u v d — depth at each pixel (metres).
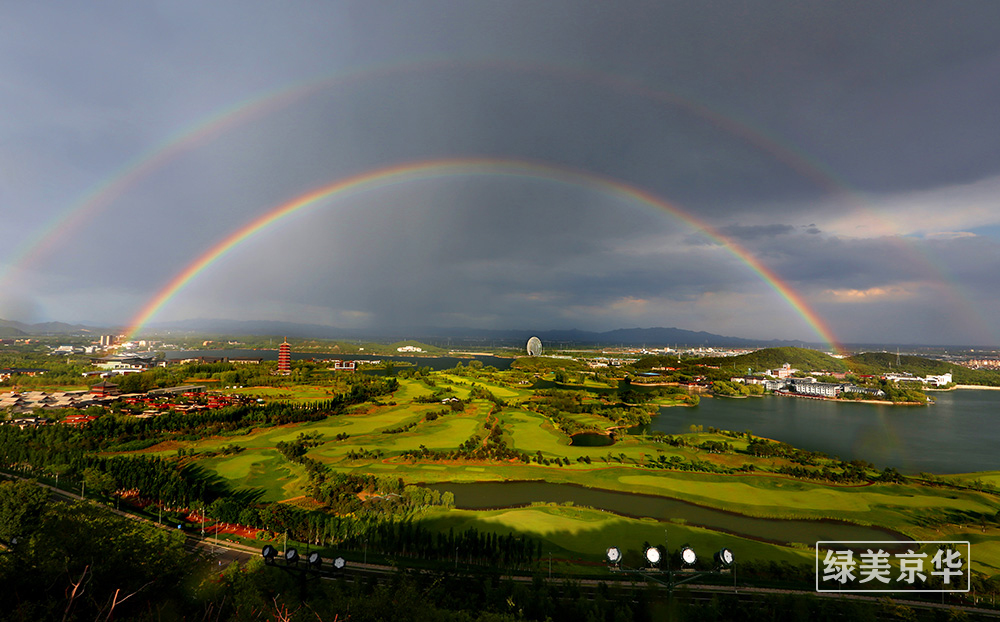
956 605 72.88
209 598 40.75
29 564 33.34
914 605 72.38
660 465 150.25
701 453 169.50
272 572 70.31
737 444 182.38
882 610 69.75
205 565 51.62
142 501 112.19
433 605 49.56
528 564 84.00
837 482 136.25
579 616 64.38
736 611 67.94
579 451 169.75
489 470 143.50
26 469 132.25
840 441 199.62
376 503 107.62
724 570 36.38
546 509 110.38
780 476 141.38
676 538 94.62
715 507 117.06
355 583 70.38
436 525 100.19
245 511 98.81
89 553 38.16
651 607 66.38
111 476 112.44
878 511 114.06
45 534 40.03
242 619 37.00
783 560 86.19
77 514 52.94
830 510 114.38
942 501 120.50
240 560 84.19
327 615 41.28
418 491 113.81
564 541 93.00
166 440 169.50
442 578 73.94
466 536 88.19
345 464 147.50
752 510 114.12
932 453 180.00
